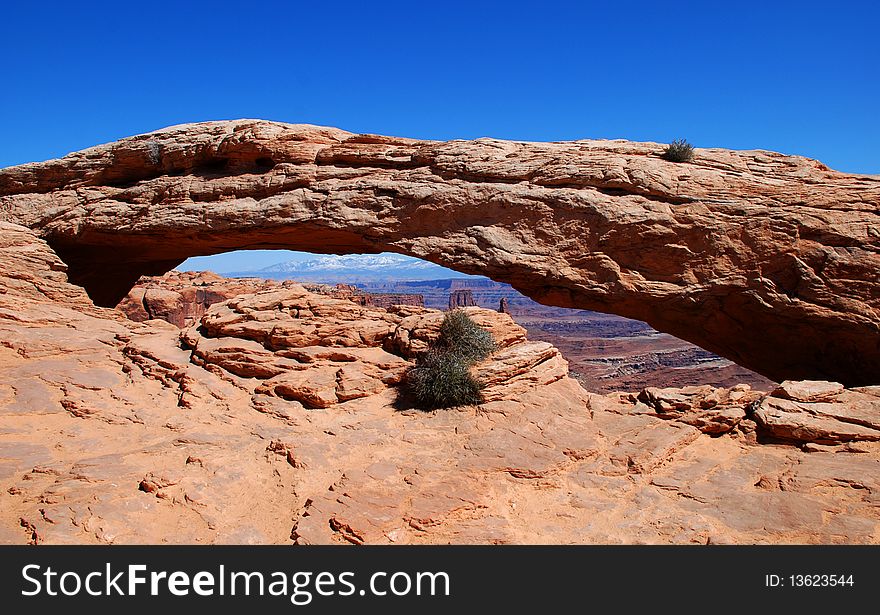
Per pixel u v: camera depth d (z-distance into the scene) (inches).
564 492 411.8
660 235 761.6
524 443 460.4
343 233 888.3
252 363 579.2
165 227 940.0
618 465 441.7
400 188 861.2
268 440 467.8
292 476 417.4
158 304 1764.3
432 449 454.0
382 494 388.5
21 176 1055.0
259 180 920.3
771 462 443.8
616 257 783.1
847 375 740.0
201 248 1045.2
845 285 701.3
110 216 973.2
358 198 876.6
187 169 976.3
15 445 454.9
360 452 449.7
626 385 3021.7
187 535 354.3
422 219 853.2
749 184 764.6
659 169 791.1
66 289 901.2
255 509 385.1
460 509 377.1
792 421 469.4
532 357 565.6
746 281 735.7
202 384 564.7
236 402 537.3
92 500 373.7
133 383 586.9
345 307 662.5
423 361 558.3
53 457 439.8
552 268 796.0
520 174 832.3
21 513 365.1
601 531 367.9
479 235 823.7
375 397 539.5
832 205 724.7
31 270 904.3
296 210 888.9
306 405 526.0
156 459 435.8
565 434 479.2
